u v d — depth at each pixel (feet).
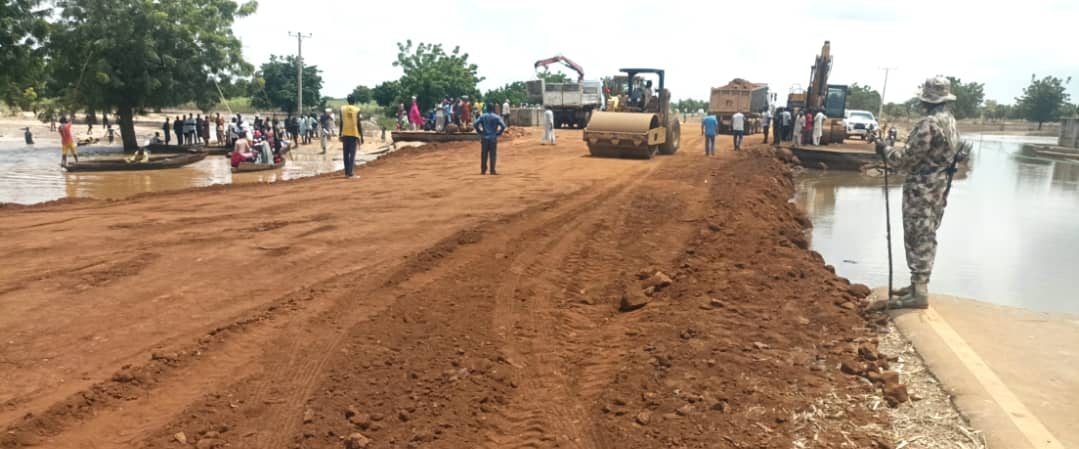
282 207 38.40
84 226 32.14
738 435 13.16
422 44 198.70
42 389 14.92
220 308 20.49
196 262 25.64
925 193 20.40
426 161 69.67
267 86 231.71
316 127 131.34
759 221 40.57
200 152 90.74
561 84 137.08
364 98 255.29
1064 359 16.65
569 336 19.53
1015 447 12.37
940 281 33.63
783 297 22.75
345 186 48.26
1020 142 190.60
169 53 106.93
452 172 57.93
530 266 26.78
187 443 12.93
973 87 289.53
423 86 187.62
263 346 17.63
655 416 14.07
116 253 26.71
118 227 32.01
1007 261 38.01
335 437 13.23
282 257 26.58
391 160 73.77
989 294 31.35
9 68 87.56
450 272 25.35
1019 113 292.81
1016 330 18.83
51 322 18.99
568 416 14.40
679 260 28.63
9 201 47.34
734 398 14.70
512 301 22.33
